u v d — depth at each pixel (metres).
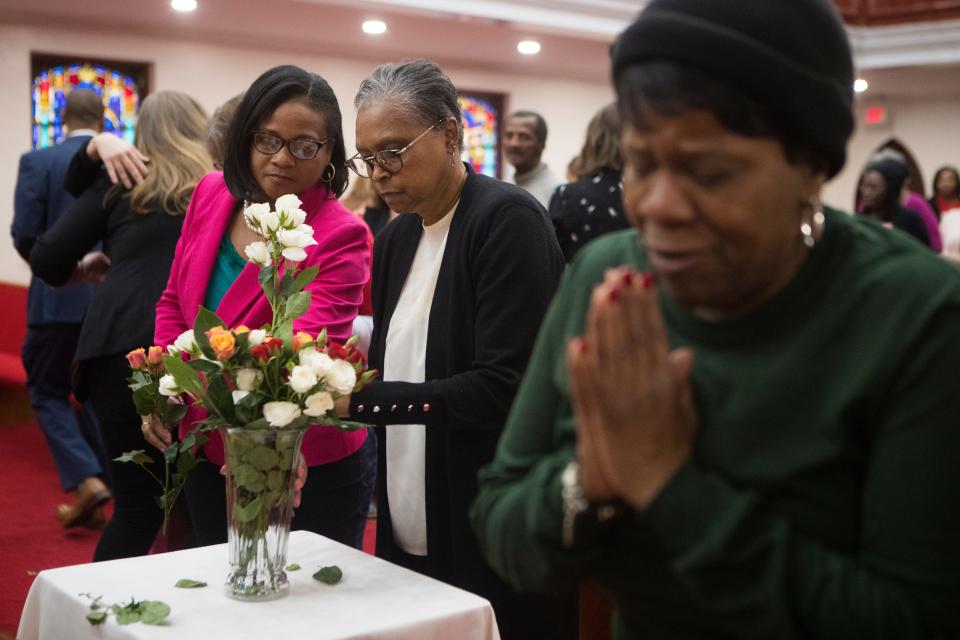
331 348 1.97
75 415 5.61
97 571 2.08
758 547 0.93
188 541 3.18
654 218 0.92
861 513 0.97
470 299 2.21
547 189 6.24
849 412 0.96
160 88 9.15
